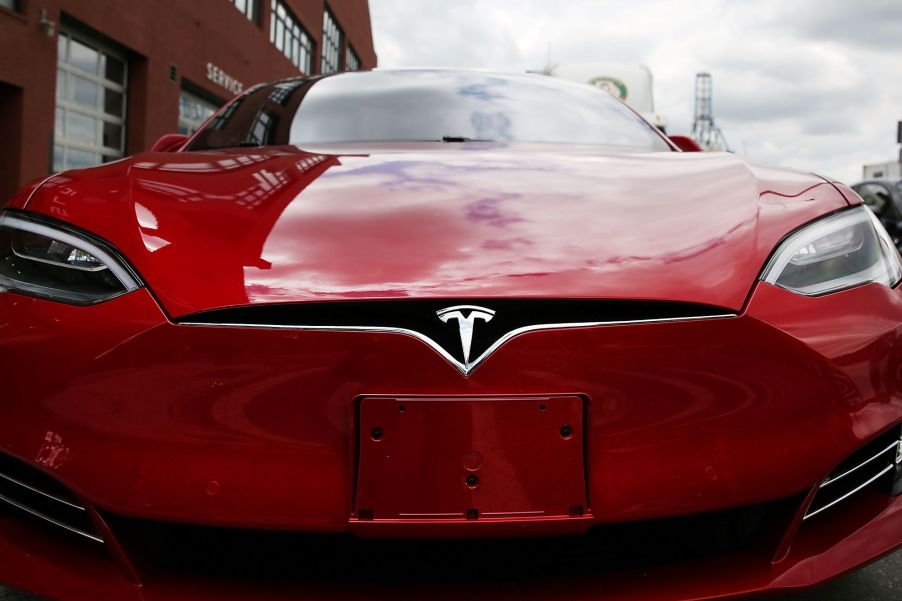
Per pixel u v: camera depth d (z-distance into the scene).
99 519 1.13
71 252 1.23
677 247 1.23
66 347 1.13
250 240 1.21
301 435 1.07
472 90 2.43
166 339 1.10
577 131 2.22
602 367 1.08
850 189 1.51
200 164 1.62
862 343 1.21
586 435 1.08
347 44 32.09
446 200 1.36
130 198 1.33
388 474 1.06
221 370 1.08
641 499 1.08
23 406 1.16
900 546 1.25
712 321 1.12
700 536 1.19
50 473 1.13
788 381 1.15
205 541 1.16
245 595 1.10
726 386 1.12
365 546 1.12
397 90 2.41
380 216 1.29
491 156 1.72
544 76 2.72
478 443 1.06
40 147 11.65
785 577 1.16
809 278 1.24
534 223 1.28
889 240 1.46
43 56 11.60
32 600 1.59
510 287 1.11
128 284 1.16
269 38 21.88
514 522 1.06
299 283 1.12
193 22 16.70
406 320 1.09
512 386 1.06
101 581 1.15
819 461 1.16
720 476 1.10
